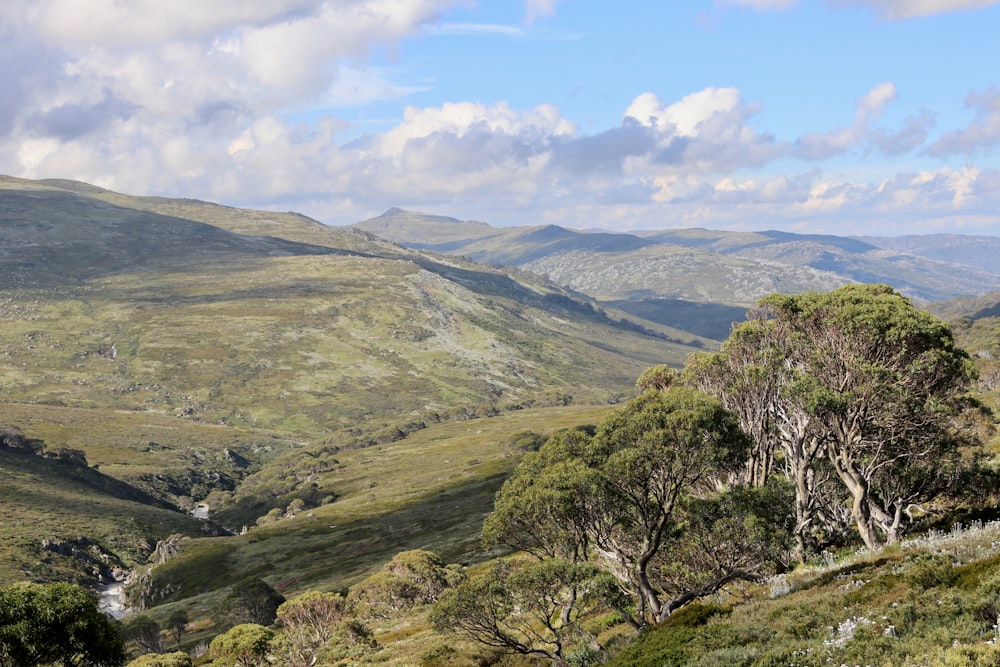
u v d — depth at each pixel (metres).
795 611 20.12
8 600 31.02
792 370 38.62
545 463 34.16
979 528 24.73
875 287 39.62
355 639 52.22
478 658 34.84
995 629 13.62
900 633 15.40
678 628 22.77
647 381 51.88
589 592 27.95
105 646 33.00
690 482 30.05
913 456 37.22
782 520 30.45
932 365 34.38
